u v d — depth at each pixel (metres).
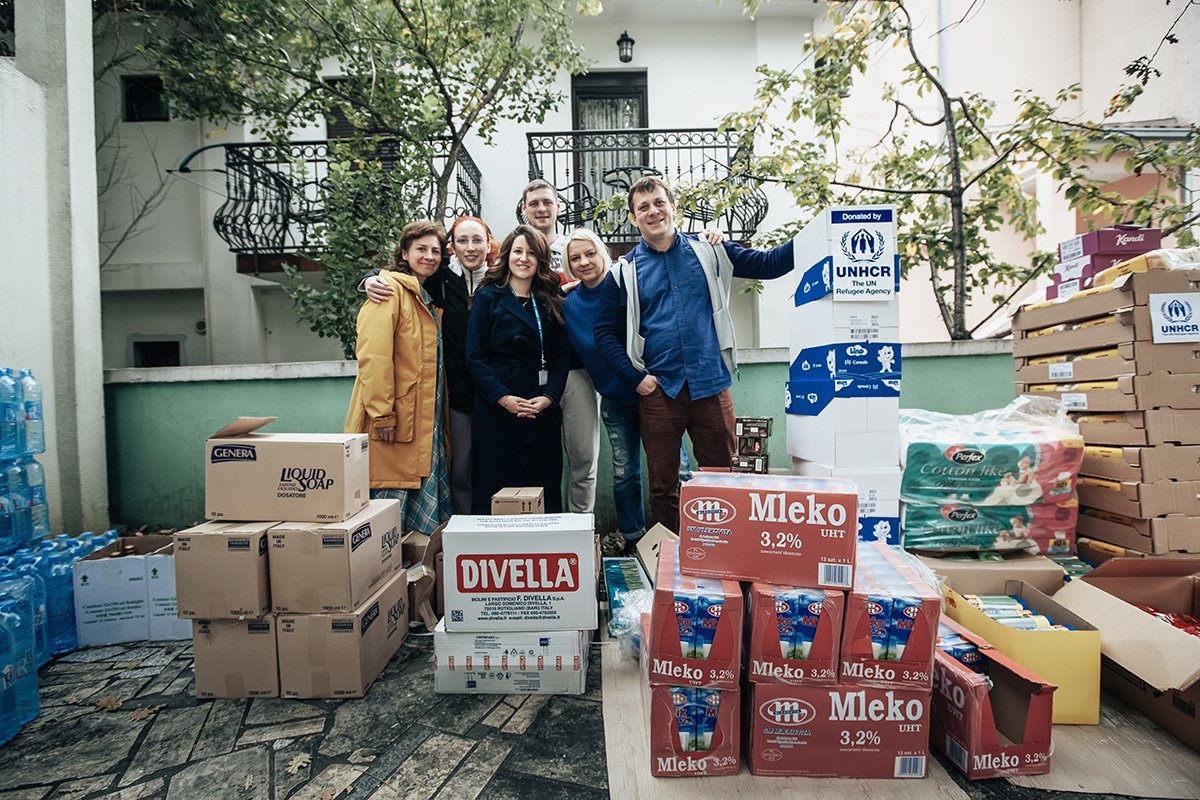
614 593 2.32
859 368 2.17
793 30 6.77
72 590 2.37
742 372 3.58
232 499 2.02
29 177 3.04
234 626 1.93
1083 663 1.63
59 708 1.90
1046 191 4.89
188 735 1.73
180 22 5.31
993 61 5.31
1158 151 3.42
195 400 3.57
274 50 4.55
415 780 1.50
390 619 2.17
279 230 5.89
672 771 1.48
